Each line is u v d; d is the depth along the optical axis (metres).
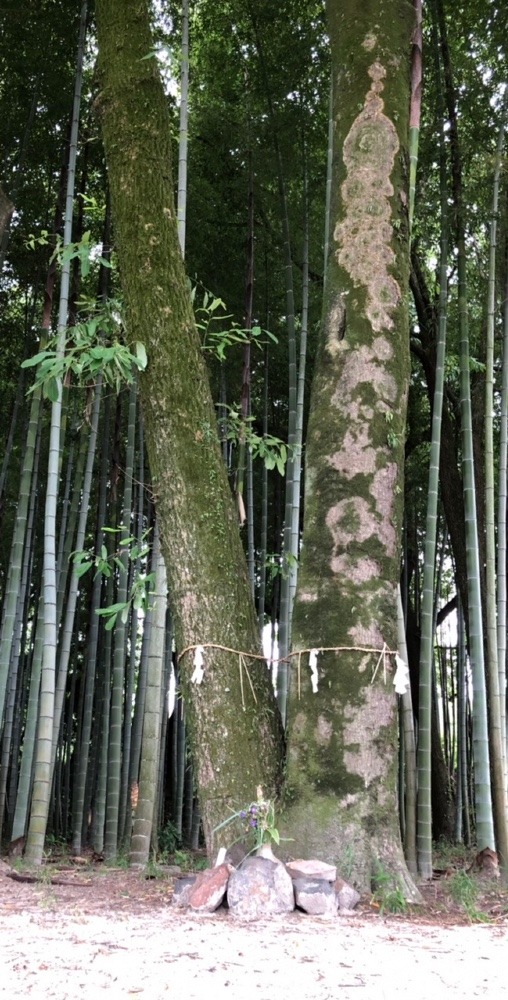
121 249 4.54
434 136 7.26
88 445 7.87
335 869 3.64
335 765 3.92
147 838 6.00
